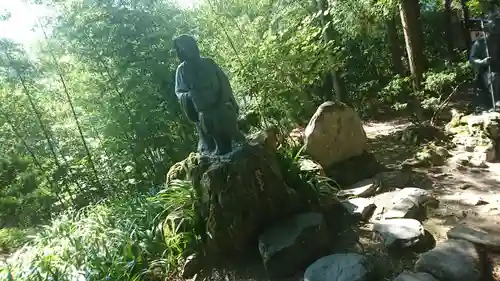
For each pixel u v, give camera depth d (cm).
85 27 542
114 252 404
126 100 569
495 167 529
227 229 390
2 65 541
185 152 579
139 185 574
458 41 1072
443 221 411
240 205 382
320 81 828
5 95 577
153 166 585
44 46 562
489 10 662
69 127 623
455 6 1032
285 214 403
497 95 632
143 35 555
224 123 389
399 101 830
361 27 845
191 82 378
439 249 344
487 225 388
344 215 432
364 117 848
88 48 546
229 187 378
